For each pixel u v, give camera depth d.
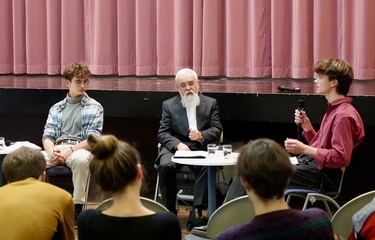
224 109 5.42
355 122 4.07
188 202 5.30
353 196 5.75
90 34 7.32
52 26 7.39
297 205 5.47
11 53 7.62
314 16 6.52
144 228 2.19
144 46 7.12
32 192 2.60
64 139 5.04
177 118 5.02
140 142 6.33
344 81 4.16
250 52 6.80
